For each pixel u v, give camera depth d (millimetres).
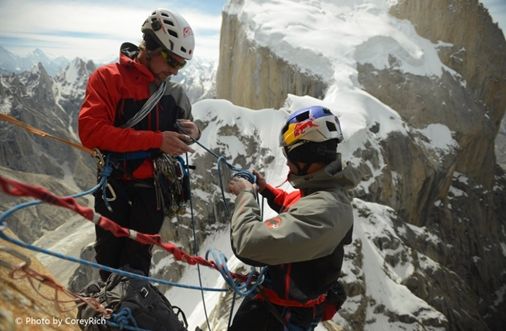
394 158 28688
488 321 33000
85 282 28844
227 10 43812
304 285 2973
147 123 3342
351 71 34000
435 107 36188
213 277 23953
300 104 29469
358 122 27922
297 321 3119
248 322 3191
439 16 43656
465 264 34375
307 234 2768
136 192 3410
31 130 3154
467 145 38094
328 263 3020
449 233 33781
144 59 3293
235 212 3027
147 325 2898
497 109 45062
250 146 28891
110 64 3279
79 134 3117
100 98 3148
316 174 2990
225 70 43688
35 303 2410
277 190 3771
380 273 20047
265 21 38094
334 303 3463
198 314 19266
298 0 42062
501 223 42938
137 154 3248
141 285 3029
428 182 29984
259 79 37000
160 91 3328
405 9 43812
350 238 3160
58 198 2109
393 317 18406
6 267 2334
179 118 3541
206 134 29156
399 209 28266
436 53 42000
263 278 3166
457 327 23203
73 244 69938
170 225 27031
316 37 36500
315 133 2959
